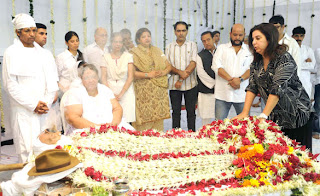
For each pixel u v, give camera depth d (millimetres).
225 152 1957
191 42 3902
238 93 3955
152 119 3350
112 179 1647
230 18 4852
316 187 1740
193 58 3881
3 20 3180
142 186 1608
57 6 2777
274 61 2355
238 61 3920
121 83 2910
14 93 2791
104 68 2803
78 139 1979
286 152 1854
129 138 1996
